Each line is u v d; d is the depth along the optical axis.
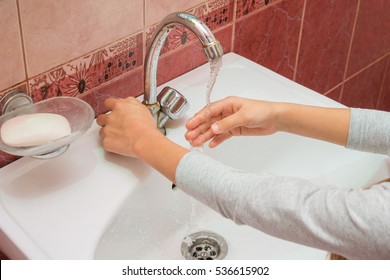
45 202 0.75
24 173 0.79
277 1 1.12
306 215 0.64
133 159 0.83
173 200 0.87
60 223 0.72
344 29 1.37
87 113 0.76
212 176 0.68
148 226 0.85
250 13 1.08
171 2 0.92
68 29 0.80
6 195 0.76
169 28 0.75
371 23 1.46
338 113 0.82
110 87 0.91
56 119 0.74
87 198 0.76
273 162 0.98
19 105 0.78
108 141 0.81
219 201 0.68
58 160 0.82
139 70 0.94
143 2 0.88
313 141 0.96
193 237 0.89
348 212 0.63
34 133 0.70
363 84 1.58
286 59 1.25
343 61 1.44
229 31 1.06
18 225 0.71
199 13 0.98
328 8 1.27
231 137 0.92
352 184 0.91
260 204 0.66
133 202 0.80
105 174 0.80
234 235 0.91
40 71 0.79
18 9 0.73
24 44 0.76
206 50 0.69
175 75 1.01
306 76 1.34
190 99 0.96
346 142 0.82
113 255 0.78
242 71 1.05
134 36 0.90
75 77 0.84
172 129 0.90
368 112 0.82
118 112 0.81
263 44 1.16
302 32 1.24
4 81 0.76
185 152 0.72
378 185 0.66
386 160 0.90
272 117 0.83
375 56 1.55
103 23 0.84
